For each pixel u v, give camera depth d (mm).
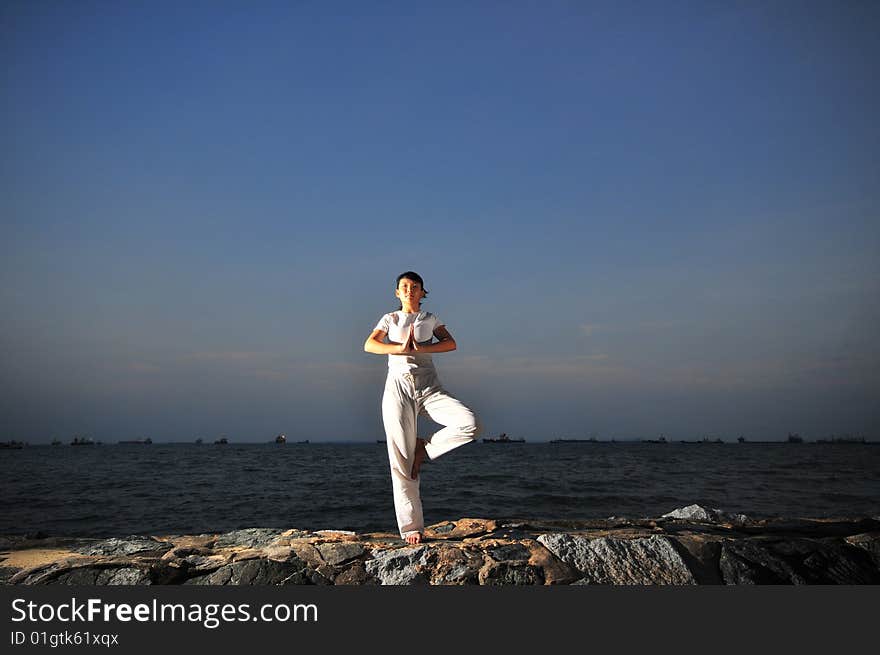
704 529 5184
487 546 4211
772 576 4188
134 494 16828
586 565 4078
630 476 23734
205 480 22344
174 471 28844
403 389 4480
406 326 4570
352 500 14773
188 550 4297
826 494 16469
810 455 59188
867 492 17109
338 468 31469
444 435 4418
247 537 4824
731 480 21828
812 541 4594
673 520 5770
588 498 14680
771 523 5781
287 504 14039
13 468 31828
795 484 19984
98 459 46250
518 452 68938
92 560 3984
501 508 12828
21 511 13203
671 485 18984
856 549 4590
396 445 4469
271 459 45594
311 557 4035
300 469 30469
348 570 3941
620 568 4086
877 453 67250
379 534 5043
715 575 4211
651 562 4180
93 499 15586
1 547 4707
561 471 27219
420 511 4531
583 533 4848
